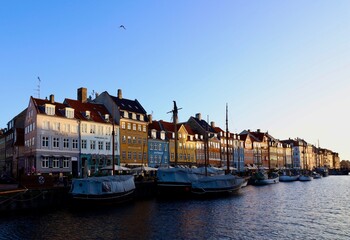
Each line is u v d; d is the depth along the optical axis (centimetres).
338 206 4325
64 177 4819
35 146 5844
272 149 14875
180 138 9200
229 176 5622
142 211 3797
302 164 17650
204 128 10350
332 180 11394
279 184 8756
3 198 3481
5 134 7900
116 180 4278
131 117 7669
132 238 2603
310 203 4612
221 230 2867
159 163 8362
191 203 4512
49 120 6056
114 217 3416
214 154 10625
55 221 3194
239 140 12288
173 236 2661
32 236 2644
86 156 6569
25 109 7169
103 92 7744
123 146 7394
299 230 2880
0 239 2556
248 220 3309
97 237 2627
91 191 3959
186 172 5194
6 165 7625
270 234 2733
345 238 2611
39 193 3803
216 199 4975
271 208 4103
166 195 5100
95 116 7031
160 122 9175
